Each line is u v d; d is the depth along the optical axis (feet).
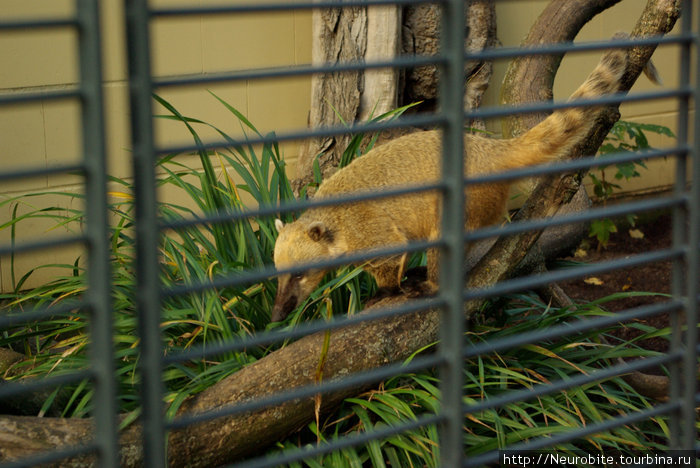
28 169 6.04
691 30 9.14
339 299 17.44
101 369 6.61
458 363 8.24
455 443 8.38
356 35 25.48
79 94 6.15
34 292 17.49
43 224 23.29
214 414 7.36
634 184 33.76
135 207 6.56
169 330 16.38
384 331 14.88
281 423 13.53
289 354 14.11
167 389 15.05
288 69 7.42
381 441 13.88
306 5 6.89
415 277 17.75
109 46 23.13
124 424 12.65
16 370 15.96
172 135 24.95
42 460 6.66
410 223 17.34
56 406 14.61
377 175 17.65
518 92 23.63
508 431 15.33
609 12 32.37
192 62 24.82
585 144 16.24
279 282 17.63
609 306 25.48
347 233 17.67
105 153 6.24
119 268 17.39
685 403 9.98
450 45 7.67
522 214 16.03
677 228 9.68
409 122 7.72
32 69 22.54
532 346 16.70
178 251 17.29
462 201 7.95
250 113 26.08
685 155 9.46
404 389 14.64
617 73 15.26
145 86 6.37
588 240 30.76
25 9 22.02
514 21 30.35
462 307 8.18
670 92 9.16
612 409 17.06
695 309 9.71
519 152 16.71
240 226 17.84
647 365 9.86
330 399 14.11
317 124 26.02
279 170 19.51
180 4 23.91
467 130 20.06
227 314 16.71
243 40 25.55
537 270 19.26
